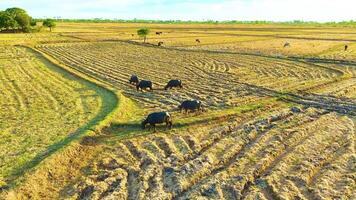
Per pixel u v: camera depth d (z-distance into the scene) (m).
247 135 29.16
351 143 28.16
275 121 33.16
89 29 147.38
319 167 24.53
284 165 24.25
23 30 136.50
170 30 143.62
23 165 23.34
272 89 44.75
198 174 23.02
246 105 37.47
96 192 21.06
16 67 58.66
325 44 91.44
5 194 20.17
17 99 39.53
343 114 35.47
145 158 25.30
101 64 63.25
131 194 21.16
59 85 46.28
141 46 88.62
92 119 32.41
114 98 39.69
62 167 23.91
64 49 82.38
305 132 29.97
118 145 27.45
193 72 56.12
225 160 25.06
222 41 98.88
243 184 21.86
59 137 27.94
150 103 38.91
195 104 34.66
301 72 55.81
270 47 85.62
